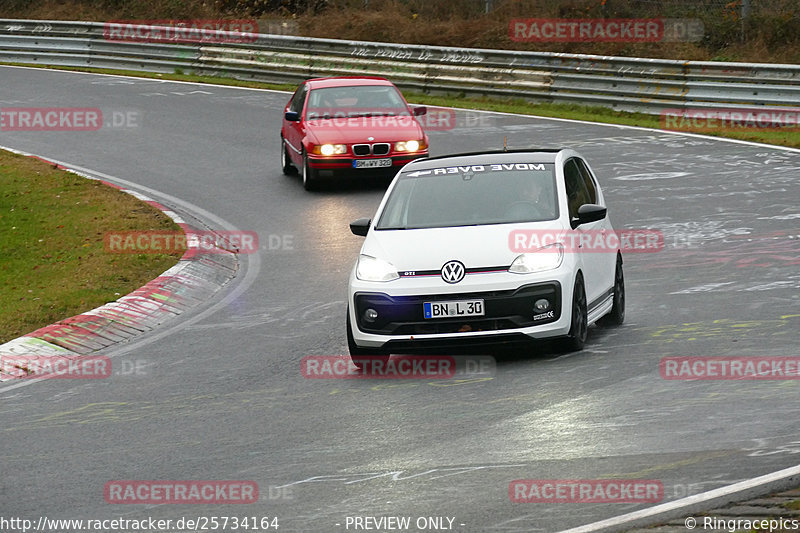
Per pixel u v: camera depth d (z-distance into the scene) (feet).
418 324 112.27
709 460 80.89
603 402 97.76
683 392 99.14
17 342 134.00
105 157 264.72
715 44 358.64
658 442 85.92
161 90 354.33
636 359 111.86
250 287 163.63
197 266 172.14
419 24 404.16
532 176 126.52
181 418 102.42
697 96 287.48
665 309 134.92
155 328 144.66
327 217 207.82
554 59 319.06
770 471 77.36
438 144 261.85
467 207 122.93
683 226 183.52
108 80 373.40
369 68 355.15
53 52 409.90
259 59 374.63
